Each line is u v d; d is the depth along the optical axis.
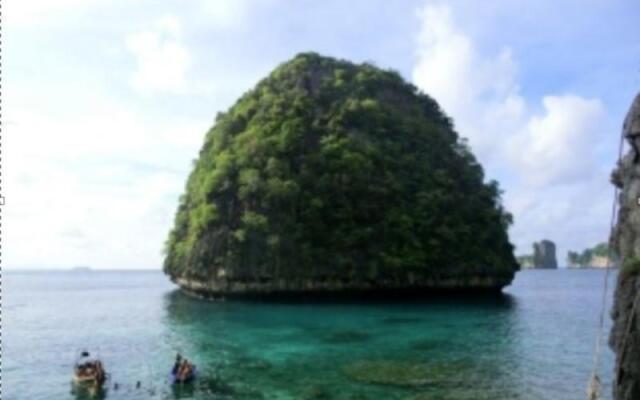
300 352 43.91
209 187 98.81
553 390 31.20
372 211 99.00
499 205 118.56
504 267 106.56
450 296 104.44
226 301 94.00
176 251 107.50
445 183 111.12
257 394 30.64
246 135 105.69
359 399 29.17
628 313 20.41
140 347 48.41
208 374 35.94
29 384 34.50
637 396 19.30
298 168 101.06
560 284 168.38
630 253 21.56
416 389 31.38
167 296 117.88
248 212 93.50
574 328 58.53
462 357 41.16
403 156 111.19
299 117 109.00
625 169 22.70
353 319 67.31
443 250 99.75
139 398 30.61
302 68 123.69
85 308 91.25
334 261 92.38
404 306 85.38
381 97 127.12
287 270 90.94
